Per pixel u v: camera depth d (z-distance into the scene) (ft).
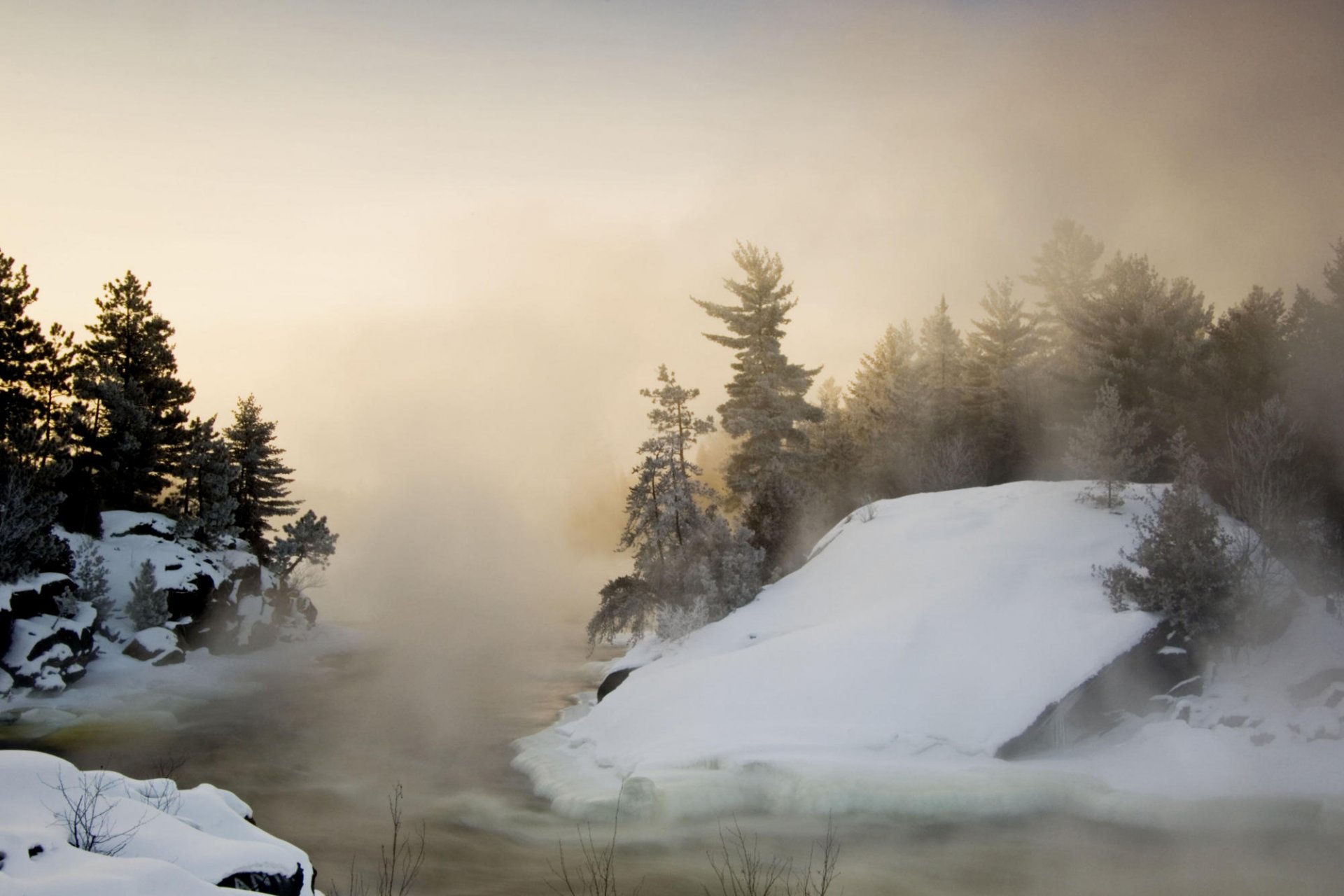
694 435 107.04
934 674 66.95
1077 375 130.00
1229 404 104.83
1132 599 69.87
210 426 164.14
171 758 75.82
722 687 70.79
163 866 19.34
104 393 144.15
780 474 123.65
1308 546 78.89
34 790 22.77
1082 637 66.85
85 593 118.62
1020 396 159.63
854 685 67.10
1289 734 57.47
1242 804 49.03
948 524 92.07
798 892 42.63
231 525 161.48
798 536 116.88
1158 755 58.03
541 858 48.60
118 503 153.28
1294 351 106.83
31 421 135.85
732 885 43.55
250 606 149.59
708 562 97.91
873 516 103.30
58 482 130.52
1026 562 79.71
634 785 54.95
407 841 52.16
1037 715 61.21
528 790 63.77
